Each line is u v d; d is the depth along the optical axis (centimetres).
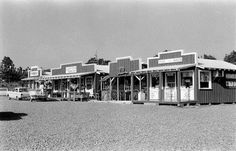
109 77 3139
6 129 1106
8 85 6306
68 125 1198
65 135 984
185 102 2184
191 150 786
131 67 2959
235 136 955
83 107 2133
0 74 6919
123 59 3058
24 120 1363
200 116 1486
